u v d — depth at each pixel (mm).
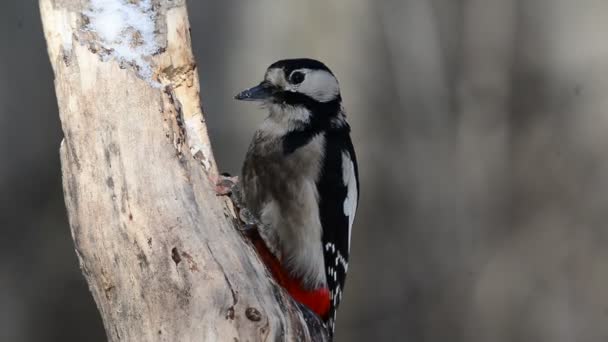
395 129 17312
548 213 17359
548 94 17906
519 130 17797
